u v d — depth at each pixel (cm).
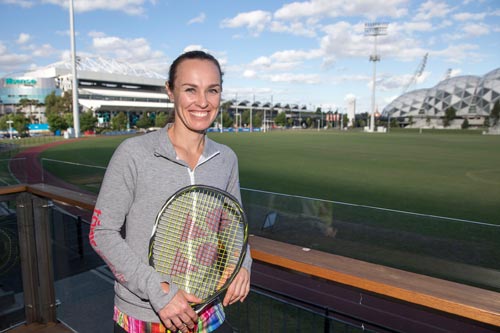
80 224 326
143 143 151
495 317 117
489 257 372
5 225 300
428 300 129
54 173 741
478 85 10506
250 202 509
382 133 7862
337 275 150
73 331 293
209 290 155
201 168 160
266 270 550
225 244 161
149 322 151
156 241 149
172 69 158
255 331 313
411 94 12550
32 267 298
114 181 147
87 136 5881
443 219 395
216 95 158
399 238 418
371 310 438
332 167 1947
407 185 1413
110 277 327
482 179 1570
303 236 471
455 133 8381
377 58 8638
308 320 374
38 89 10088
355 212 441
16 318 300
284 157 2450
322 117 14700
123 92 10681
